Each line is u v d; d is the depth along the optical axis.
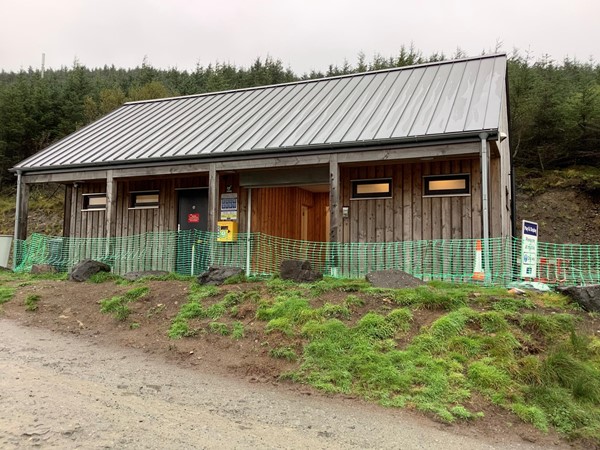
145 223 12.74
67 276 9.77
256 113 12.55
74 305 7.81
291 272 7.94
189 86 37.69
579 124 22.50
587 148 22.91
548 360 5.14
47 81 33.31
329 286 7.13
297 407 4.59
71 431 3.79
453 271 9.45
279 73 43.34
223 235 11.34
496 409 4.60
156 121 13.85
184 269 11.80
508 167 13.94
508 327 5.74
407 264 9.84
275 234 12.35
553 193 21.27
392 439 3.99
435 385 4.89
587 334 5.75
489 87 10.37
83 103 28.83
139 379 5.16
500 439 4.16
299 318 6.30
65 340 6.52
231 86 38.06
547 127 23.36
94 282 9.05
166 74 44.19
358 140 9.30
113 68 60.69
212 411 4.40
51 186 25.00
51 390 4.69
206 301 7.24
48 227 21.02
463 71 11.76
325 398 4.83
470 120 8.99
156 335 6.56
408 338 5.73
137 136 12.84
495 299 6.40
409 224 10.12
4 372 5.14
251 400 4.71
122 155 11.62
